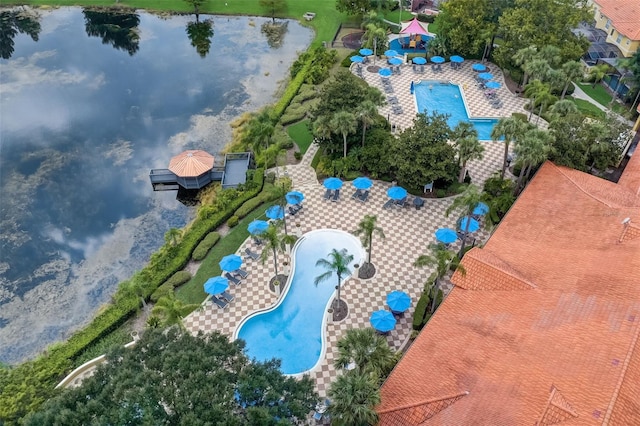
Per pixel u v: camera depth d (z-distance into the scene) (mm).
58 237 54656
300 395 29875
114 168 64375
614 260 36906
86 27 99250
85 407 26875
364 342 32562
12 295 48438
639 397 27297
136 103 77250
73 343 42531
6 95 77938
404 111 71875
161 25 100438
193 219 57000
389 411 30438
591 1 88312
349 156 60000
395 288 46875
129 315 45500
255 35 96750
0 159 64938
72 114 74250
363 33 94750
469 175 59969
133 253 52906
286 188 52875
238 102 77438
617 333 30391
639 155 56250
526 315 34688
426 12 99500
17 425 34031
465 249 50531
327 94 59969
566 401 27469
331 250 50688
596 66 74625
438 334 35531
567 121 53594
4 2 106188
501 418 27953
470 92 75938
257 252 50719
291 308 45406
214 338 32688
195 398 26766
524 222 44844
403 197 53781
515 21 72688
